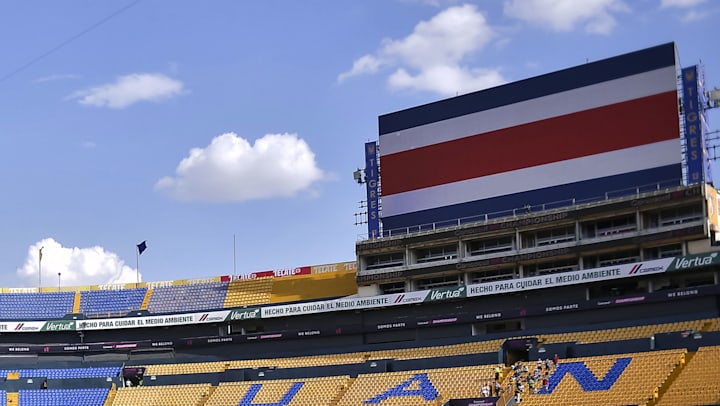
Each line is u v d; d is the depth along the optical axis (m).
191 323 121.00
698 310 90.69
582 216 95.88
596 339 93.94
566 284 96.75
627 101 96.12
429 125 109.56
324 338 115.12
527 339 96.19
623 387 82.25
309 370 105.06
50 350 125.69
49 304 132.00
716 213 93.25
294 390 102.06
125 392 112.31
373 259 112.69
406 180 110.19
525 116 102.75
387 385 96.31
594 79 98.56
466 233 103.31
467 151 106.25
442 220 106.81
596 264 98.31
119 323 123.88
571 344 91.31
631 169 94.94
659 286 94.50
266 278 127.69
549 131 100.81
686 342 85.12
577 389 84.62
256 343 118.62
